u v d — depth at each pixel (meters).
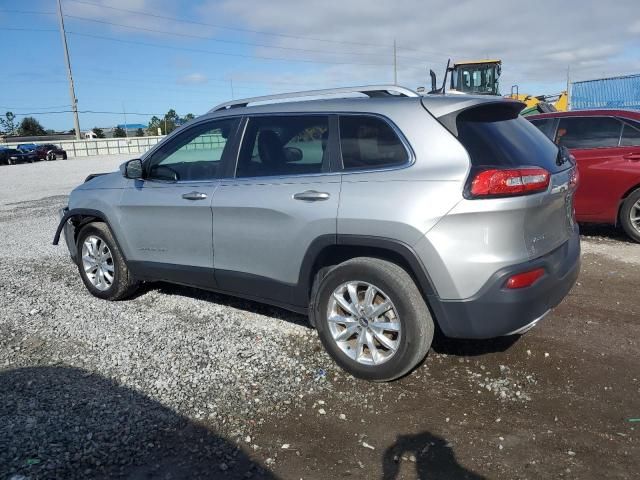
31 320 5.12
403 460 2.99
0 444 3.14
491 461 2.96
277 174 4.17
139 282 5.55
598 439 3.12
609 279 5.85
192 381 3.86
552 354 4.12
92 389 3.79
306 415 3.43
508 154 3.52
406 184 3.50
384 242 3.54
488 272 3.32
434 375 3.87
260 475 2.89
